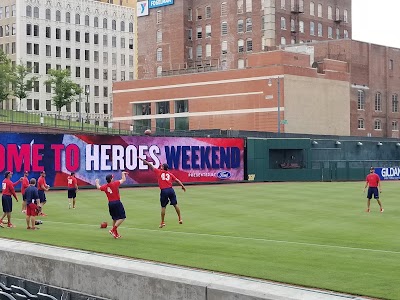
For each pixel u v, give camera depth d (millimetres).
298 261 14945
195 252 16328
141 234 21109
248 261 14812
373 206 34250
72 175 33625
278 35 105250
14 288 14500
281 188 52625
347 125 94062
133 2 142500
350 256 15969
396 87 103938
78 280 13180
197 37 115312
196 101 94062
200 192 47281
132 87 102188
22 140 50188
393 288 11766
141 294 11898
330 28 115562
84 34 128375
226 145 63219
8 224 23656
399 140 84875
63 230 22375
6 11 119562
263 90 86125
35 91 119750
